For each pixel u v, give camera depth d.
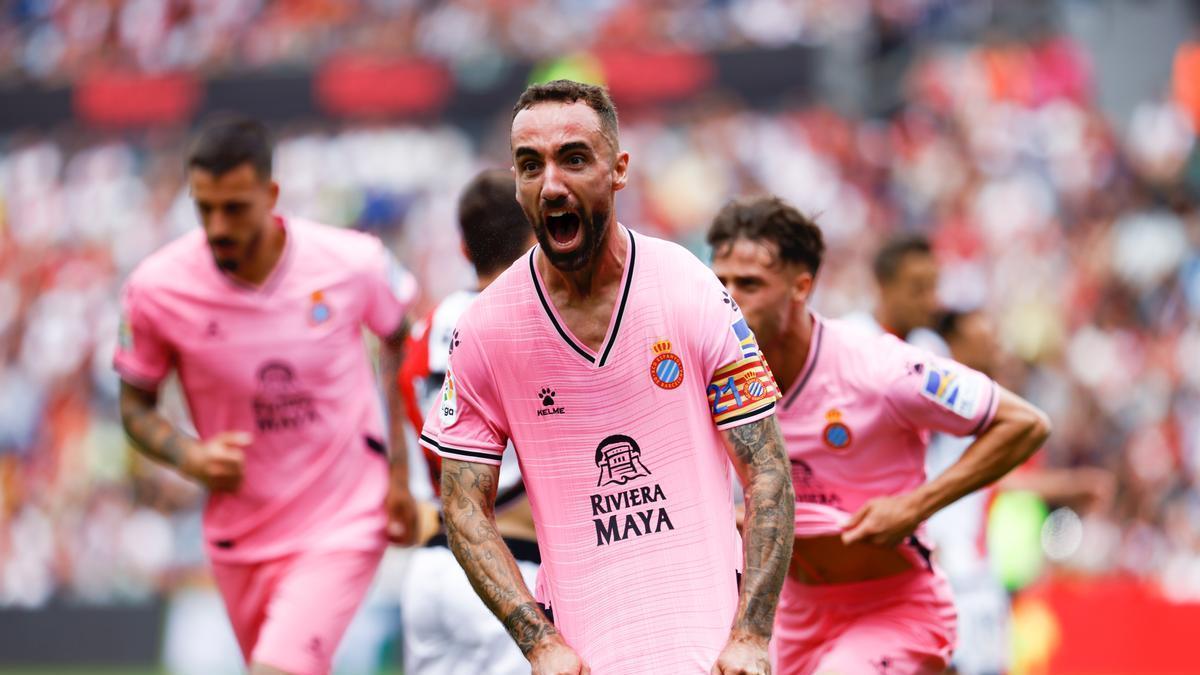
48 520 55.59
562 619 13.19
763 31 67.12
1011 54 62.41
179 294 20.42
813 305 51.88
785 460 13.09
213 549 20.91
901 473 17.80
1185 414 44.53
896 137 60.50
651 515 13.02
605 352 13.02
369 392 21.14
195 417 20.92
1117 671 35.66
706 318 13.07
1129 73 67.38
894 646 18.27
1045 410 45.91
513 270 13.31
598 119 12.64
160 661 43.38
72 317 63.56
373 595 40.34
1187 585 41.34
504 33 68.88
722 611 12.93
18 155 71.12
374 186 66.12
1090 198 55.16
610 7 69.31
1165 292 49.19
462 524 13.26
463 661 19.88
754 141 61.59
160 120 70.25
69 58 78.25
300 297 20.50
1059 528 31.00
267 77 68.56
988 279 50.97
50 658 44.62
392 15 72.44
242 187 19.78
